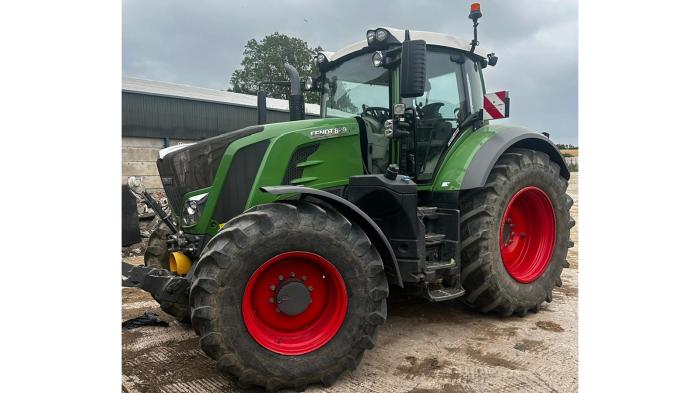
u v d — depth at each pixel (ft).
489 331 12.21
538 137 14.07
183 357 10.58
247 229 8.64
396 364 10.19
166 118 35.12
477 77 14.61
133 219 20.74
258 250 8.66
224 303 8.45
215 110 37.63
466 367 10.02
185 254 10.83
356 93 13.17
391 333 12.08
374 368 9.98
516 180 13.05
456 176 12.57
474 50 13.84
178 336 11.90
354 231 9.43
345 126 11.80
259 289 9.12
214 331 8.38
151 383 9.30
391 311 13.91
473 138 13.61
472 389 9.05
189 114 36.22
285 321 9.34
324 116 14.10
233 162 10.52
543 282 13.69
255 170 10.64
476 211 12.46
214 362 10.30
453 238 12.25
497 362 10.28
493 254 12.48
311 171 11.21
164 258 13.47
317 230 9.05
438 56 13.33
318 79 14.42
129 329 12.39
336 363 9.14
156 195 31.89
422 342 11.45
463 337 11.78
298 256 9.09
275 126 11.02
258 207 9.11
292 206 9.02
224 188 10.51
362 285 9.31
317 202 9.87
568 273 18.70
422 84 10.64
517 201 14.12
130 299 15.38
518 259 14.07
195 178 10.81
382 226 11.39
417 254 10.95
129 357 10.57
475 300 12.90
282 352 8.93
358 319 9.27
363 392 8.95
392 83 12.14
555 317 13.39
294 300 9.18
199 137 36.78
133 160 33.63
